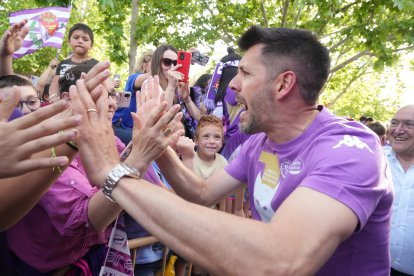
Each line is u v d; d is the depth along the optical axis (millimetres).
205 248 1070
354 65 15859
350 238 1429
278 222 1112
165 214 1126
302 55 1440
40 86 4309
